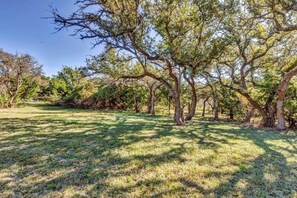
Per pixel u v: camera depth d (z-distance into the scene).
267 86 12.00
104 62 10.76
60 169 4.19
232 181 3.73
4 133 7.83
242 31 11.45
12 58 27.00
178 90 11.30
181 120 11.35
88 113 19.19
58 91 38.66
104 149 5.63
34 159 4.76
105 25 8.50
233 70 13.91
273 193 3.34
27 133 7.86
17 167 4.27
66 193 3.24
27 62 28.30
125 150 5.55
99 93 26.14
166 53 9.60
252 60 13.03
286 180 3.83
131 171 4.12
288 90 11.58
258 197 3.21
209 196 3.20
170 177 3.86
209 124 12.38
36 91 33.56
